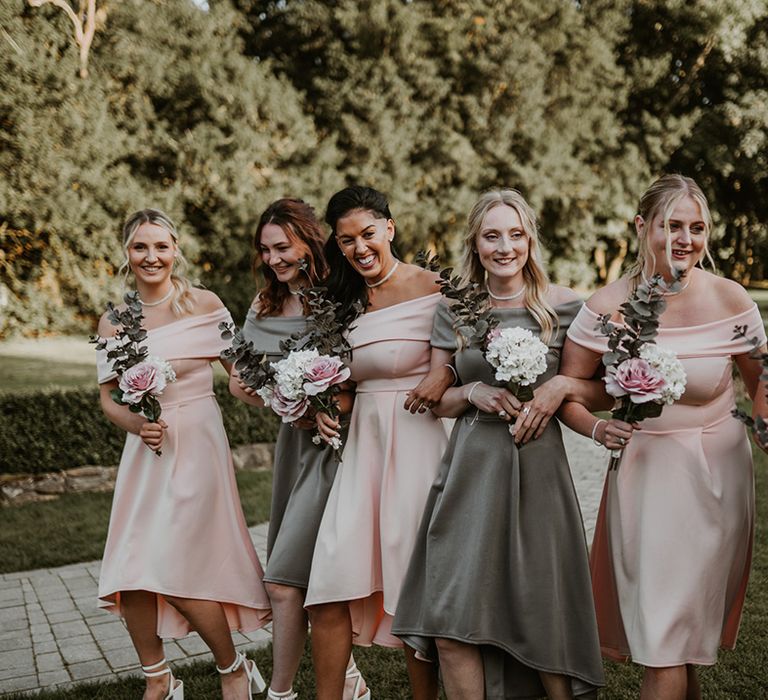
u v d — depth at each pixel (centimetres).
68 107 1641
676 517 241
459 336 266
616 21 2005
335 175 1802
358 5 1848
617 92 2041
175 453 301
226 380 809
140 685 341
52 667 373
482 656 252
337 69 1925
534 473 251
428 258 306
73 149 1658
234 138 1775
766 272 3244
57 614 448
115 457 760
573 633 249
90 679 356
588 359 255
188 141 1756
